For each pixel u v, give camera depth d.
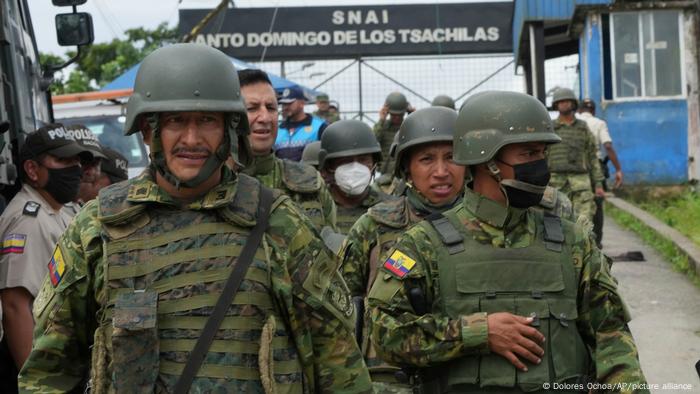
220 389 3.55
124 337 3.52
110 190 3.78
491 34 35.22
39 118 9.45
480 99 4.60
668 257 14.16
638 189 22.22
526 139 4.46
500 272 4.49
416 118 6.19
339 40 34.84
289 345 3.73
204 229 3.67
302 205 6.51
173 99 3.63
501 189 4.54
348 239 6.08
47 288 3.79
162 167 3.71
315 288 3.75
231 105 3.66
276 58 34.88
